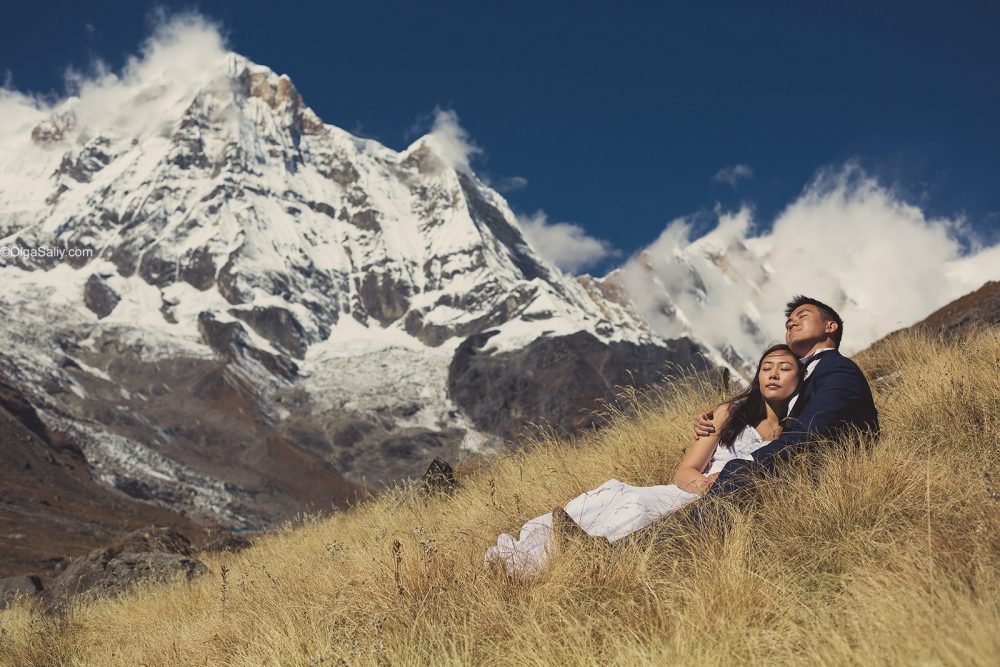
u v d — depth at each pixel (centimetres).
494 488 719
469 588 429
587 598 388
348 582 501
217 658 511
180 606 837
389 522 817
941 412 560
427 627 405
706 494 439
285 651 437
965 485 417
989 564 331
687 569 396
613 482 459
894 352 859
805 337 509
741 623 330
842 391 467
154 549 1477
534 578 414
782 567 375
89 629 855
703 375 724
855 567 360
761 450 454
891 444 468
